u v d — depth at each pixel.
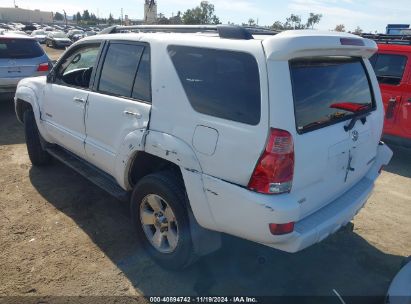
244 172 2.39
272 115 2.28
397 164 6.24
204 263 3.26
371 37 7.82
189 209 2.81
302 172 2.40
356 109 2.94
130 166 3.25
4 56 7.95
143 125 2.99
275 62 2.30
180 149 2.69
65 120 4.10
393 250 3.56
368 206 4.52
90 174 3.96
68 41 34.88
